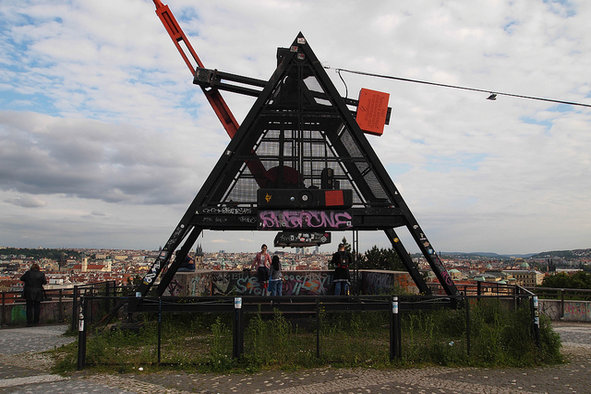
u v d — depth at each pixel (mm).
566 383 6996
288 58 11859
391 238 12477
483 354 8422
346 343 9234
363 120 11945
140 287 10500
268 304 10547
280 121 11773
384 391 6504
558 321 15117
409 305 10797
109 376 7398
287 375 7391
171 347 9266
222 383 6945
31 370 7863
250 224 11266
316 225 11141
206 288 15211
